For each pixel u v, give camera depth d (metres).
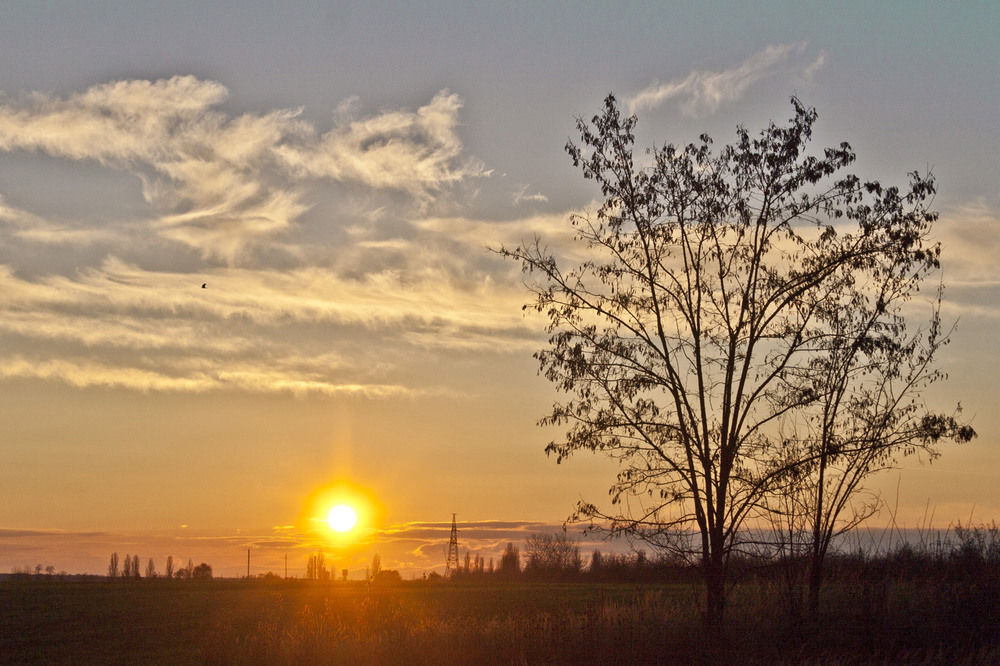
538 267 21.56
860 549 23.00
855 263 21.59
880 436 21.70
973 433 20.81
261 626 28.20
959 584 22.20
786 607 21.27
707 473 20.50
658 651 19.91
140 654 33.47
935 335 22.12
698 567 20.55
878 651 19.66
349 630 25.41
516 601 46.47
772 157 21.19
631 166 21.70
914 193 21.73
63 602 58.12
